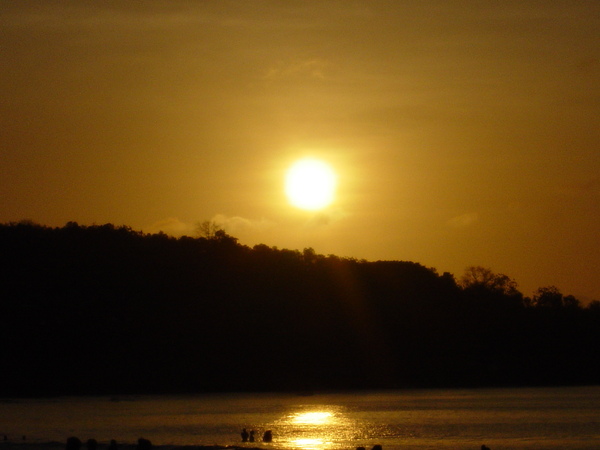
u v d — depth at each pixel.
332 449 97.56
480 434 118.25
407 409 170.12
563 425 130.62
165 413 167.25
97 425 136.50
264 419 149.50
